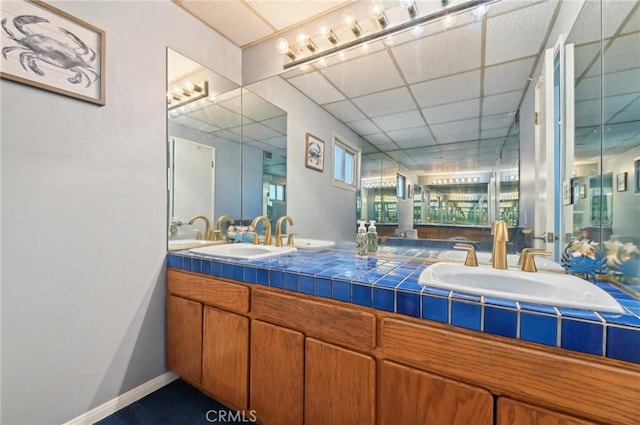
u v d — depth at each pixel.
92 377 1.36
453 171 1.51
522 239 1.34
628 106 0.87
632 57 0.86
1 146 1.08
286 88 2.00
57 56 1.21
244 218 2.24
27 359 1.16
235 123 2.16
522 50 1.32
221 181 2.09
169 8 1.68
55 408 1.24
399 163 1.66
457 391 0.81
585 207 1.08
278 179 2.10
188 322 1.54
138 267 1.54
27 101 1.14
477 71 1.43
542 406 0.71
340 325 1.03
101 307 1.39
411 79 1.59
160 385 1.64
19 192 1.13
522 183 1.34
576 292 0.90
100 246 1.38
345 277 1.07
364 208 1.78
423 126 1.59
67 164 1.26
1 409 1.10
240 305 1.32
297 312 1.14
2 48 1.07
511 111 1.37
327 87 1.85
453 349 0.81
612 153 0.95
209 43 1.93
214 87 1.98
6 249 1.10
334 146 1.87
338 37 1.73
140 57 1.54
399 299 0.92
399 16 1.56
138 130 1.54
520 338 0.73
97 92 1.35
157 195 1.64
